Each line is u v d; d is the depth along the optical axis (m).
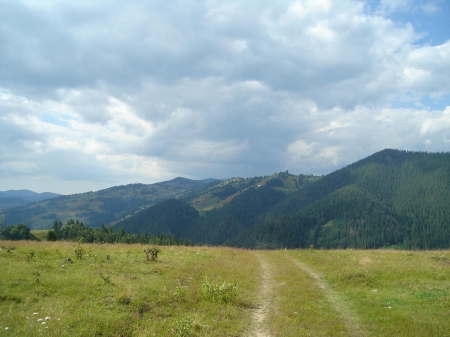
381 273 19.95
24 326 9.03
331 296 16.56
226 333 10.74
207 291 14.65
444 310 13.27
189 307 12.95
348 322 12.65
